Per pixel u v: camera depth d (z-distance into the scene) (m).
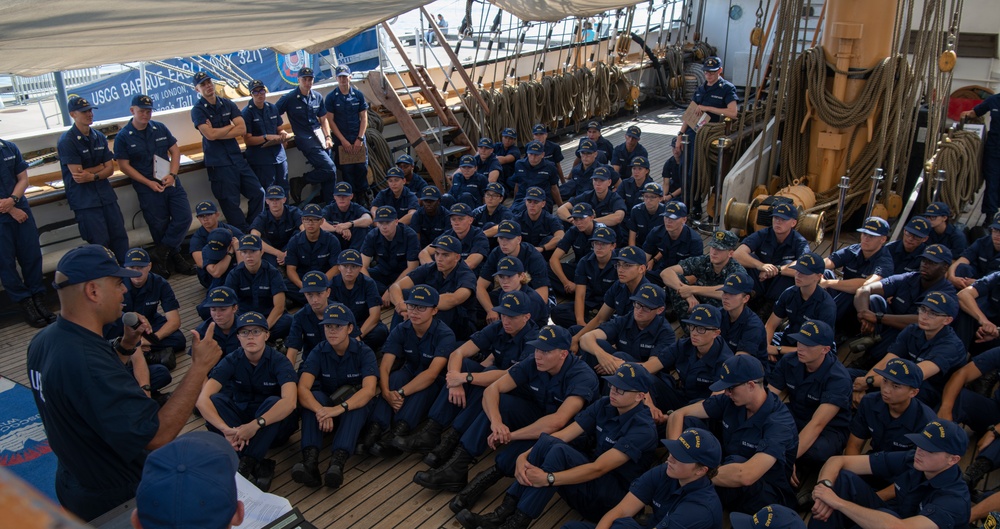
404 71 11.30
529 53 13.12
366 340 5.76
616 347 5.14
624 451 3.84
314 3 2.31
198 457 1.42
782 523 2.98
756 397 3.82
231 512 1.40
